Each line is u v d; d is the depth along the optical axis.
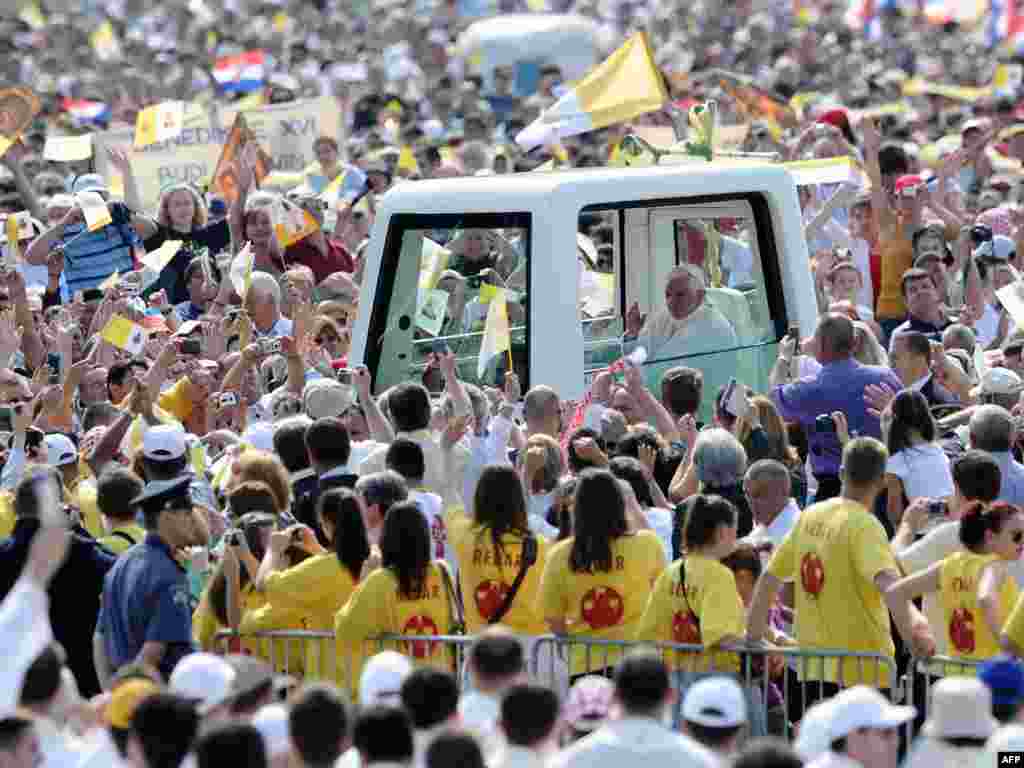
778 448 39.88
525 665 32.50
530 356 42.47
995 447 37.62
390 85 130.25
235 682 27.31
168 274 56.19
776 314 45.94
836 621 32.56
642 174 43.66
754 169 45.62
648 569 33.16
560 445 38.72
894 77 108.88
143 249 57.78
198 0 154.88
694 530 32.09
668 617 32.38
